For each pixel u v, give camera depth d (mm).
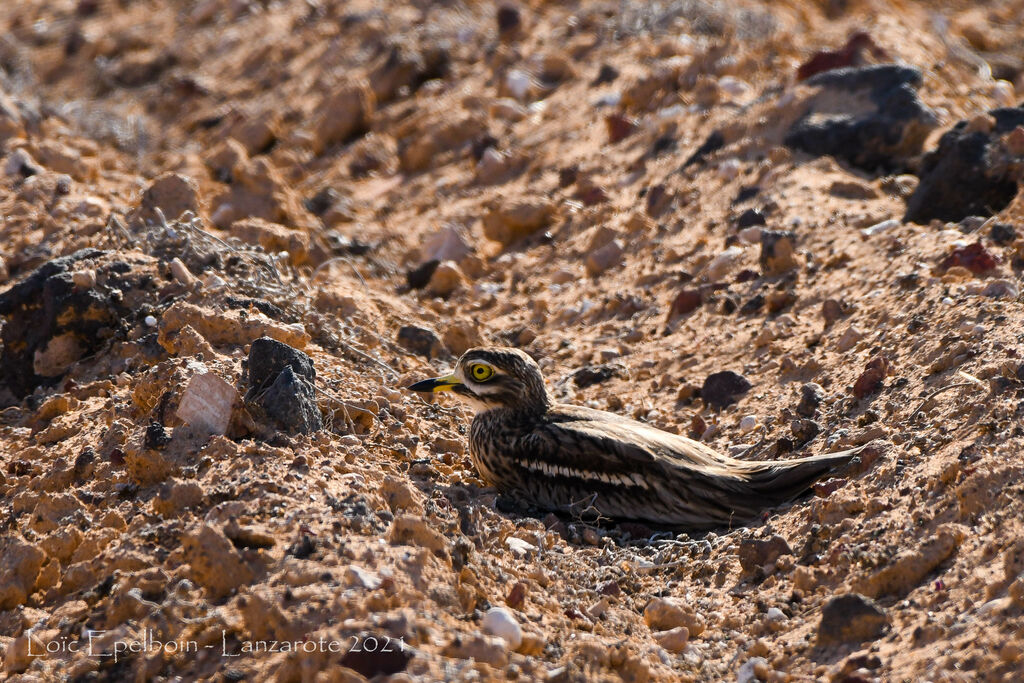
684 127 18969
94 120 24938
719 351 12914
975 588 7266
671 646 7777
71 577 7961
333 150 23109
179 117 26141
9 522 9023
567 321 15000
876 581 7711
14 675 7125
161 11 32688
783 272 13969
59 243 15422
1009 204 13594
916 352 10828
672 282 14914
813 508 8875
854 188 15602
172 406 9898
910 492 8531
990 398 9234
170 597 7277
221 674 6684
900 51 20688
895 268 12781
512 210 17828
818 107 17500
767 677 7246
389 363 13078
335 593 7086
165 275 12938
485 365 10508
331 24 28703
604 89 22000
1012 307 10688
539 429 10273
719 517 9578
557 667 7047
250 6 31188
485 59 24828
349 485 8664
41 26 32094
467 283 16688
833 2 27094
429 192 20156
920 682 6605
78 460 9719
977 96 19531
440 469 10461
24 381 12273
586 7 26219
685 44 22859
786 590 8164
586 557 9070
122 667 6906
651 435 10109
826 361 11609
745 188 16391
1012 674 6422
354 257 17719
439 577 7527
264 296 13016
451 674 6504
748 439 10914
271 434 9617
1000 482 8016
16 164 18531
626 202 17656
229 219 17938
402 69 24562
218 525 7727
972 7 30156
